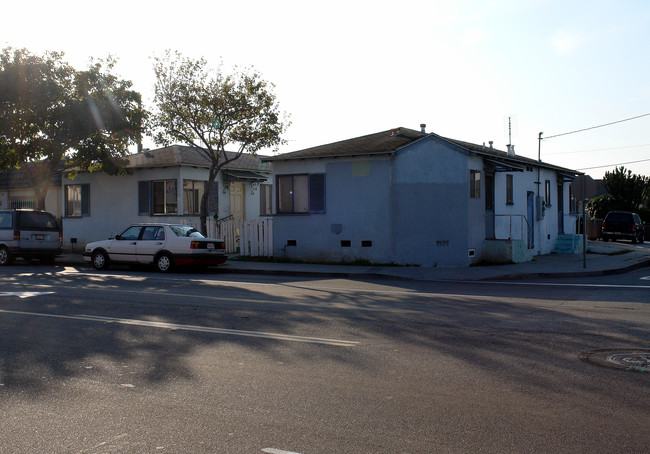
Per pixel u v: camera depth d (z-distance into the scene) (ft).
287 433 15.74
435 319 32.30
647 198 159.74
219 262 63.16
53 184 101.24
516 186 80.84
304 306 37.17
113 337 27.78
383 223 68.28
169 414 17.28
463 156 65.92
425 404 18.01
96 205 92.99
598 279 56.24
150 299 40.19
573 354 24.11
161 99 73.00
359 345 25.90
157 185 87.61
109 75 83.25
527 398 18.54
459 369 21.91
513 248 69.26
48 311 35.09
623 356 23.72
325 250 71.20
